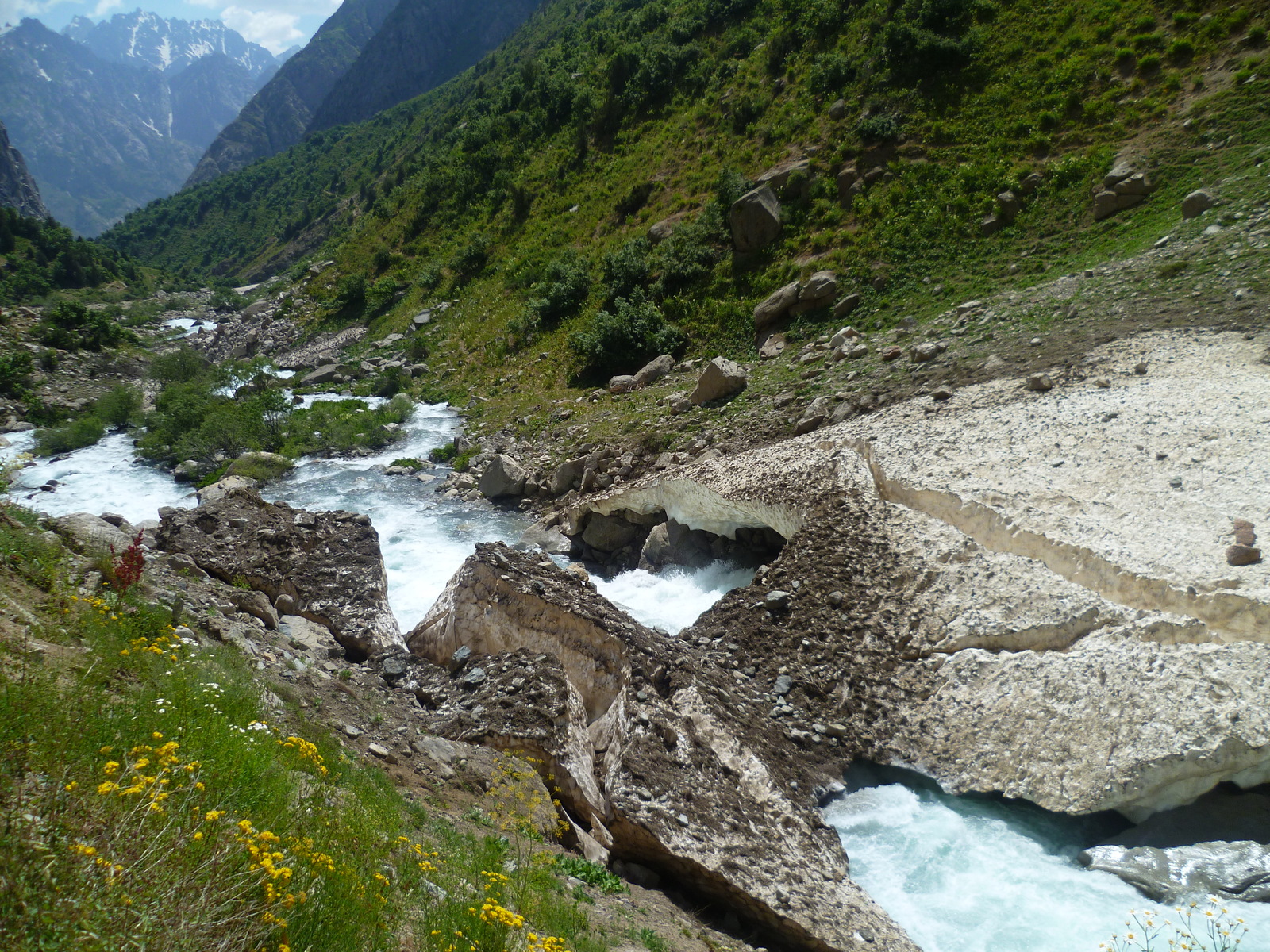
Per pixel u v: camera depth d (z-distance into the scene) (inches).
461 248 2078.0
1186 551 444.5
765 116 1612.9
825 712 477.1
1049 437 596.4
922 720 455.8
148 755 186.7
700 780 378.0
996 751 422.3
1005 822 395.2
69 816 153.0
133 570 358.6
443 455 1211.9
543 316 1557.6
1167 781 369.1
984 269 1047.6
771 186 1403.8
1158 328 702.5
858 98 1441.9
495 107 2714.1
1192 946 306.7
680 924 298.7
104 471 1249.4
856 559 569.6
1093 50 1208.8
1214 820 363.6
